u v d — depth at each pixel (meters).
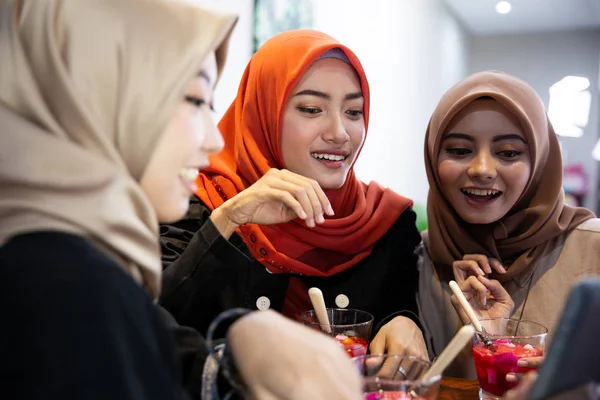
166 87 0.72
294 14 3.46
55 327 0.53
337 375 0.63
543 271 1.50
